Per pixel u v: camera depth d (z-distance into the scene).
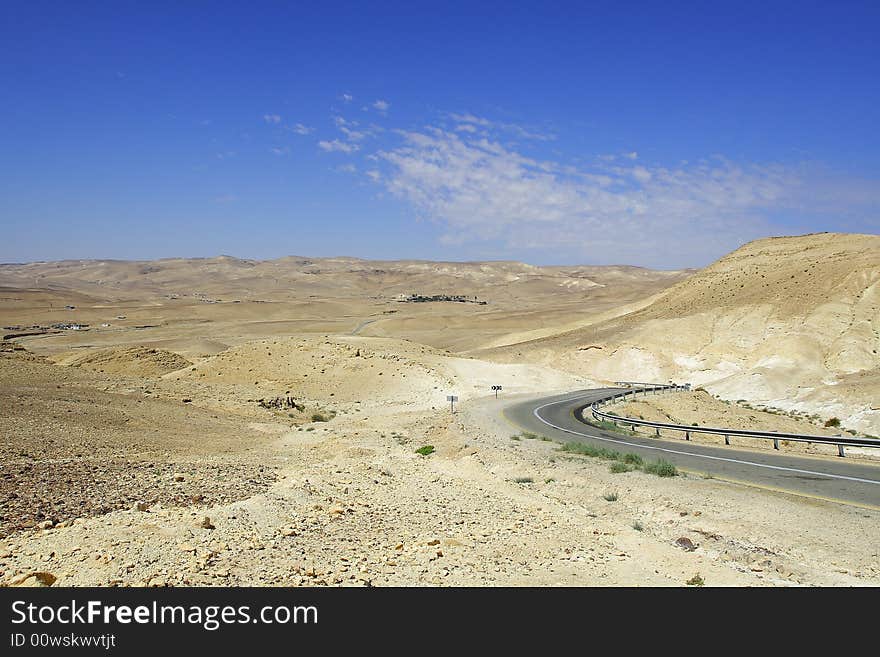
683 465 20.62
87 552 8.39
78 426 22.44
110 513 10.43
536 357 94.50
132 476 14.16
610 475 18.55
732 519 13.38
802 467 20.00
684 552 10.86
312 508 11.76
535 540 10.93
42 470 14.08
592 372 87.81
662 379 83.00
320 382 47.91
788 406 58.16
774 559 10.73
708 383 73.94
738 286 104.88
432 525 11.54
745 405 61.03
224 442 24.94
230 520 10.30
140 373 50.12
